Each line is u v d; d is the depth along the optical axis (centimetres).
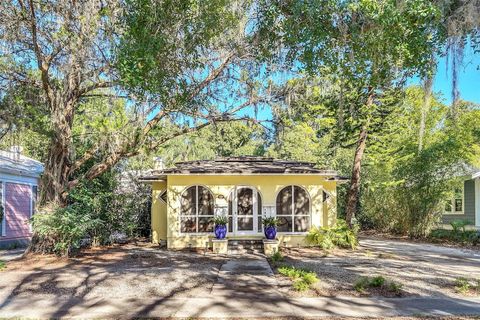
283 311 627
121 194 1524
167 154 2075
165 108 962
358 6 561
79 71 934
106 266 1003
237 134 2620
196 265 1034
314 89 1195
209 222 1405
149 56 691
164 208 1516
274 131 1395
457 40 586
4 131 1064
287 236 1388
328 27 646
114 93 1019
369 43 615
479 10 537
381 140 1916
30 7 898
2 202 1451
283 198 1429
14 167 1505
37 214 1109
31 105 1070
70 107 1097
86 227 1166
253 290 762
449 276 888
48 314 618
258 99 1180
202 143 2306
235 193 1412
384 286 776
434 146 1702
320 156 2138
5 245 1459
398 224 1905
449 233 1670
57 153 1138
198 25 787
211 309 640
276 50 868
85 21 825
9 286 789
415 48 586
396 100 1614
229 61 1080
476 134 1808
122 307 655
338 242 1367
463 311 623
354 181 1534
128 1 707
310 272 898
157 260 1112
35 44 940
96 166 1175
